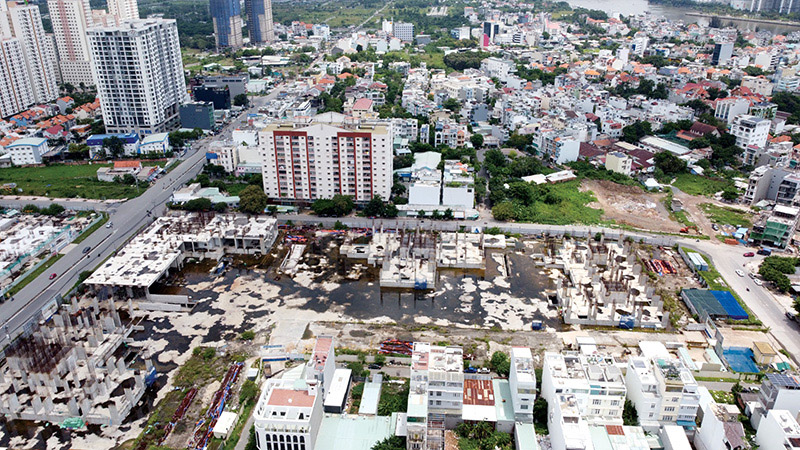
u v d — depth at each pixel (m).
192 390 158.25
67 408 150.50
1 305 198.38
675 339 182.50
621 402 140.38
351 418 144.38
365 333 182.75
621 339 181.88
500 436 139.88
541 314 195.12
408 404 134.25
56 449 140.12
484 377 159.75
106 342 175.62
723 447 129.50
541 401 145.62
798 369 167.50
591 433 134.88
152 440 142.38
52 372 160.38
